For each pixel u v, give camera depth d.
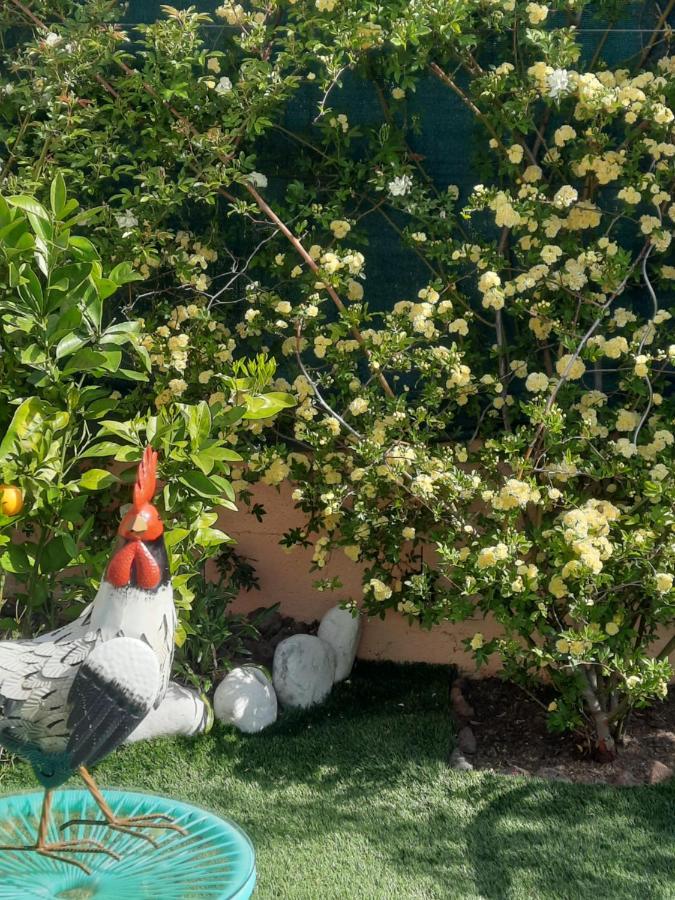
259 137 4.96
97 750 2.56
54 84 4.40
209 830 2.97
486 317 4.90
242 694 4.51
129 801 3.14
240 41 4.41
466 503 4.42
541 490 4.45
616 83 4.41
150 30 4.42
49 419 3.86
